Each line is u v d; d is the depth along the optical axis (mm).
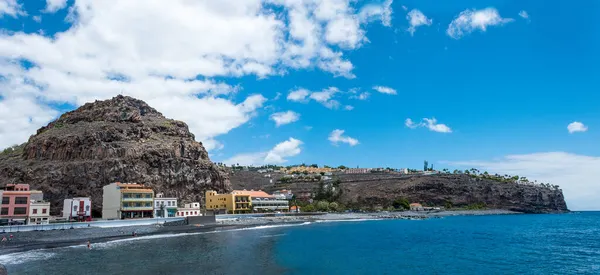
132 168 154875
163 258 65562
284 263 63219
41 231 102375
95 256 67625
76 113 197125
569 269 64688
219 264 60500
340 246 85812
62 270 55844
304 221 168875
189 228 121562
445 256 75500
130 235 100312
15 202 113125
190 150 186875
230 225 135000
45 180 144625
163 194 162500
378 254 75812
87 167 148375
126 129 173875
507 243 98062
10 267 58406
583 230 143625
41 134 178375
